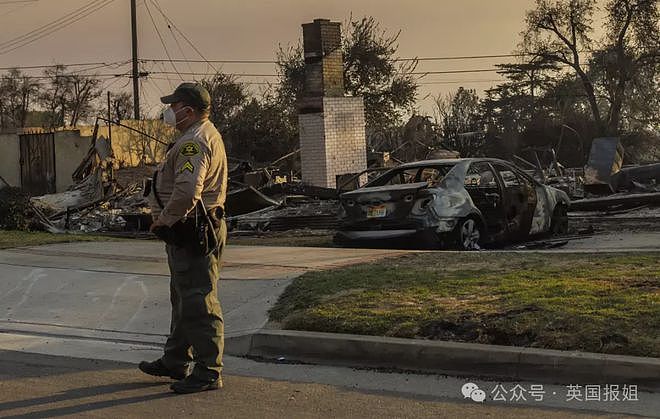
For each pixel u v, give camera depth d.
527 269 8.44
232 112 44.47
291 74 42.84
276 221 16.64
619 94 52.28
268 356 6.62
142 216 18.14
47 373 6.20
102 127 30.97
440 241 11.36
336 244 12.39
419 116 42.25
